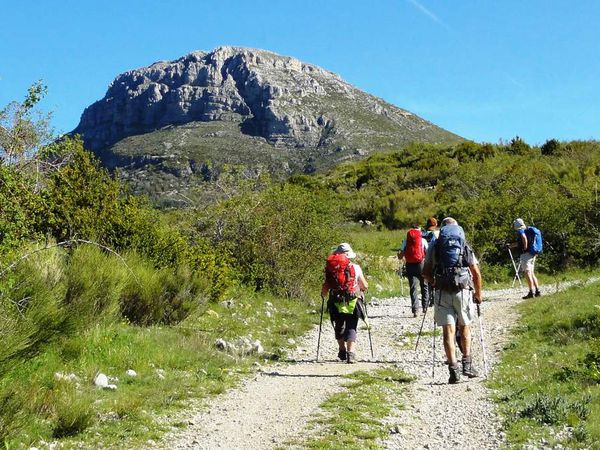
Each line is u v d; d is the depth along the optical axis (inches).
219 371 378.3
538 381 331.3
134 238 507.2
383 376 374.6
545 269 856.3
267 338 490.9
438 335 495.8
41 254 383.2
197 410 304.2
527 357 389.7
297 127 7180.1
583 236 861.2
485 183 1283.2
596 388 306.3
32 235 437.7
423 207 1342.3
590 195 900.0
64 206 473.1
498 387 332.5
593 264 847.1
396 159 2213.3
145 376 346.3
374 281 827.4
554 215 877.2
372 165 2090.3
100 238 486.6
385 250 1007.6
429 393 334.3
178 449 249.6
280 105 7490.2
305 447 249.1
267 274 670.5
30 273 336.5
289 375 381.1
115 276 418.6
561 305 519.2
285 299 661.9
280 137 7062.0
